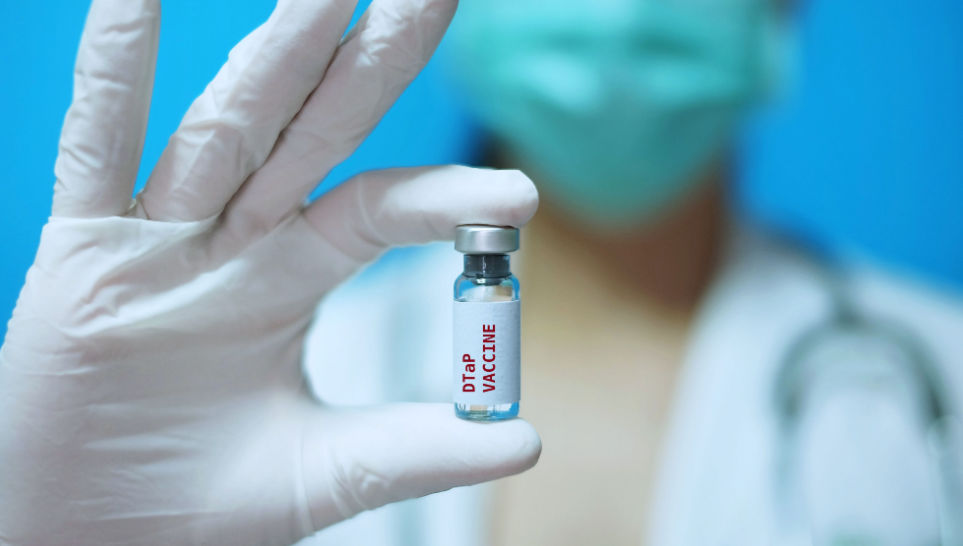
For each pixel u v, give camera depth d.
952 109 0.53
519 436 0.35
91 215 0.35
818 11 0.53
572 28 0.51
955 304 0.54
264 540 0.36
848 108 0.54
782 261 0.56
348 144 0.35
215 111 0.34
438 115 0.54
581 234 0.57
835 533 0.51
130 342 0.35
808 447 0.52
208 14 0.51
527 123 0.54
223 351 0.36
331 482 0.36
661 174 0.54
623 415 0.55
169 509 0.36
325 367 0.54
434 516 0.52
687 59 0.51
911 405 0.52
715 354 0.55
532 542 0.53
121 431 0.35
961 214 0.54
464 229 0.35
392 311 0.55
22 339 0.35
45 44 0.51
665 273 0.56
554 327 0.57
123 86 0.34
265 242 0.36
